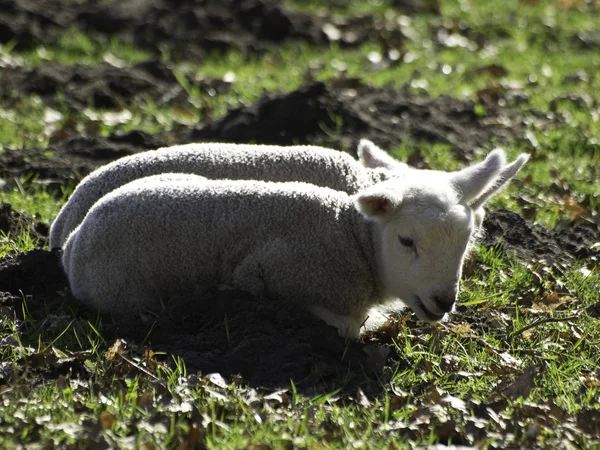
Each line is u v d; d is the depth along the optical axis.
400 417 14.87
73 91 32.84
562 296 19.98
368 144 20.62
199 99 33.34
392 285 17.31
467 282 20.31
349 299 17.55
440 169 26.44
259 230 17.25
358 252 17.45
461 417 14.83
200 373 15.54
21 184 24.59
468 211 16.92
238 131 28.19
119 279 17.42
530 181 25.97
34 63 36.00
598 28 45.75
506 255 21.64
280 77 36.31
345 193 18.09
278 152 19.67
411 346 17.59
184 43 40.06
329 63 38.44
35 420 13.85
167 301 17.56
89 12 41.34
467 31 44.47
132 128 30.00
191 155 19.50
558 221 23.78
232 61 38.53
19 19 39.50
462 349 17.59
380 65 38.91
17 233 21.45
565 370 16.89
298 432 14.07
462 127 30.33
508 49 41.75
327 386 15.70
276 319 16.83
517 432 14.55
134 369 15.68
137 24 41.00
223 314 17.00
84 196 19.27
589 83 35.78
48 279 18.77
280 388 15.56
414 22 44.97
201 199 17.38
